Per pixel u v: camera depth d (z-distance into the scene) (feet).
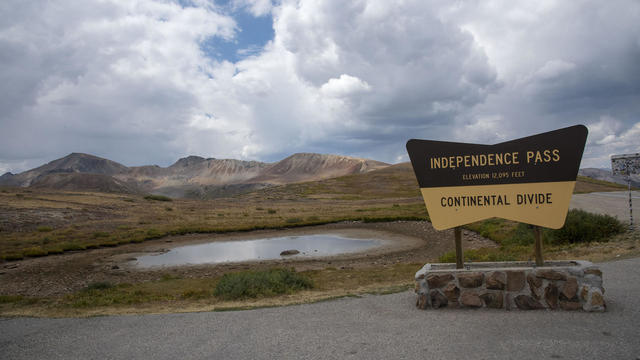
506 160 25.18
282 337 19.08
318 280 50.83
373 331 19.11
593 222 59.88
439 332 18.24
